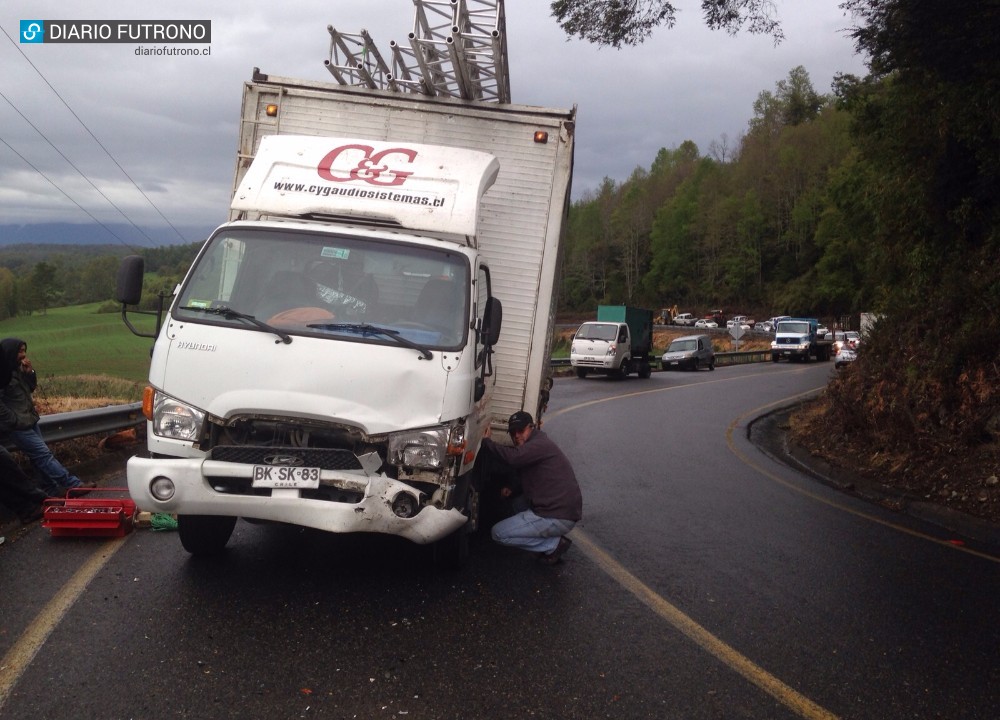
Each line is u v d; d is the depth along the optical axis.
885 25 10.12
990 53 10.15
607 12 10.27
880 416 12.66
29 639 4.63
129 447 11.25
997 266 12.19
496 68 7.59
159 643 4.67
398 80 7.79
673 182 140.50
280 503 5.18
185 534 6.11
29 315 76.50
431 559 6.63
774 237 108.88
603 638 5.13
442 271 5.80
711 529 8.30
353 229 5.91
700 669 4.72
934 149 13.98
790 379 32.50
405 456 5.30
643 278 130.38
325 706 4.02
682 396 24.44
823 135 102.50
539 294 7.45
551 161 7.50
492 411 7.43
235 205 6.01
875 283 17.70
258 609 5.28
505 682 4.41
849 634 5.41
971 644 5.32
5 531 6.89
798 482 11.45
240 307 5.64
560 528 6.65
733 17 10.26
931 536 8.48
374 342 5.43
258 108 7.74
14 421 7.30
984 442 10.62
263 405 5.29
